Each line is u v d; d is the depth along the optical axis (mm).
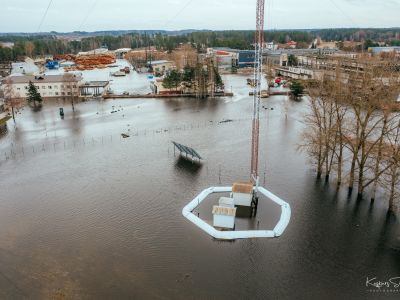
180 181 63938
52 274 39531
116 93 153375
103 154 78500
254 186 58125
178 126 101938
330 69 104375
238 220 51031
